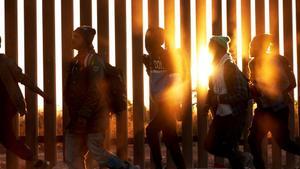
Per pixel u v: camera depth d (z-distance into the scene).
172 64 9.34
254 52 9.41
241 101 8.77
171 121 9.34
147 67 9.48
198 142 10.63
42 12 10.27
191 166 10.63
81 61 8.62
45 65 10.27
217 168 10.68
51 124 10.29
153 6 10.47
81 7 10.31
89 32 8.66
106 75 8.75
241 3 10.80
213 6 10.69
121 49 10.40
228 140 8.85
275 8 10.92
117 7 10.41
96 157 8.62
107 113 8.73
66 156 8.71
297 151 9.52
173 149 9.40
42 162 9.09
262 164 9.54
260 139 9.52
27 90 10.23
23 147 8.92
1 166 11.14
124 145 10.45
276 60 9.33
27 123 10.25
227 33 10.70
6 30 10.20
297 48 10.96
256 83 9.38
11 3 10.18
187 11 10.59
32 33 10.23
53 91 10.28
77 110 8.58
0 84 8.77
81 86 8.57
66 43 10.25
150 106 10.42
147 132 9.42
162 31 9.38
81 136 8.65
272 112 9.38
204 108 9.14
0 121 8.80
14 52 10.20
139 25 10.46
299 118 10.88
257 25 10.84
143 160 10.52
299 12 10.96
